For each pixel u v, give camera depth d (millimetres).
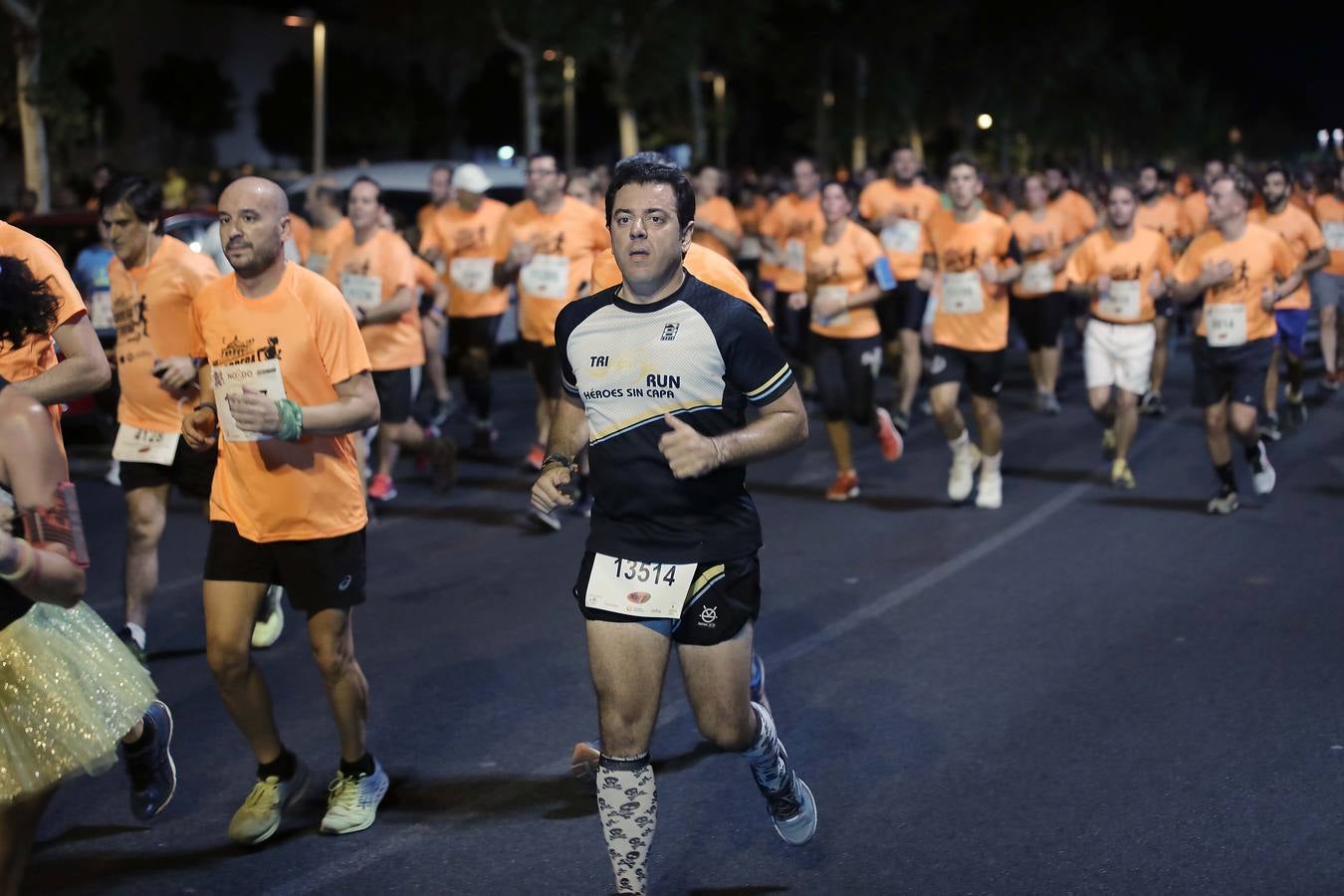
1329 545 8078
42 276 4133
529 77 34281
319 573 4477
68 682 3312
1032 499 9516
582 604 3848
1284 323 11250
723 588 3809
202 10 38812
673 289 3805
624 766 3799
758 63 51094
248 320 4465
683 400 3760
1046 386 13172
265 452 4395
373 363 9266
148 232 5996
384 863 4418
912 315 11984
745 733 3936
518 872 4348
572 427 4059
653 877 4281
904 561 7922
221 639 4461
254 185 4414
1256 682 5840
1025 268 12977
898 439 9539
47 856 4496
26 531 3158
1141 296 9477
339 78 42125
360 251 9039
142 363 6043
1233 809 4629
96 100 34875
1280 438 11484
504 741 5406
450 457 9484
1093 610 6910
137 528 6195
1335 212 12906
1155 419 12664
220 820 4762
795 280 13500
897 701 5719
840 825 4598
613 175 3799
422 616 7062
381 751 5324
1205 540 8289
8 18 23562
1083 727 5391
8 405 3158
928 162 69500
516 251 9594
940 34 62781
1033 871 4246
